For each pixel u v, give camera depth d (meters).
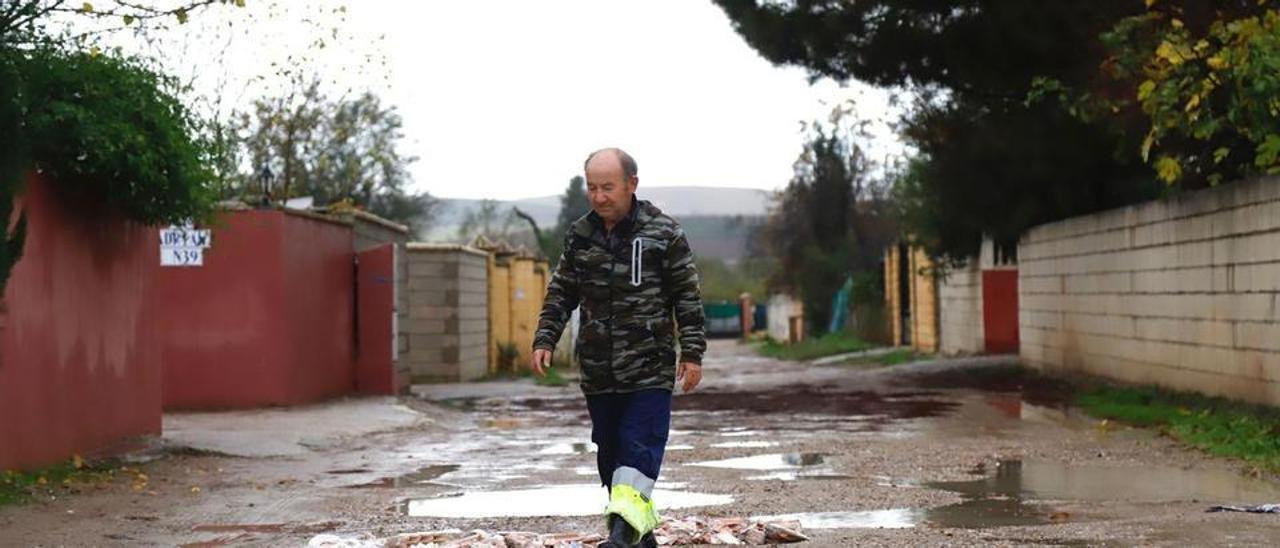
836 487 10.32
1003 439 14.37
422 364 30.58
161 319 18.58
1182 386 17.89
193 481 11.23
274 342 18.72
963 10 23.27
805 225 59.69
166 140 11.77
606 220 6.60
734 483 10.70
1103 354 21.86
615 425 6.68
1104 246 21.67
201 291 18.64
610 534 6.34
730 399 22.22
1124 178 25.70
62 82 10.86
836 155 58.91
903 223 36.56
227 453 13.35
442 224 74.31
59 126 10.77
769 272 72.19
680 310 6.58
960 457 12.51
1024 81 24.11
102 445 12.12
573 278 6.68
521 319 40.62
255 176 29.14
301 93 28.06
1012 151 25.25
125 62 11.53
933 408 19.30
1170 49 14.18
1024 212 26.75
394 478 11.52
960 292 36.44
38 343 10.88
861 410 19.20
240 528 8.58
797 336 62.66
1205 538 7.39
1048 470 11.39
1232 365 16.00
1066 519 8.48
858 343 49.38
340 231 21.88
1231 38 14.08
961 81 24.86
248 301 18.64
